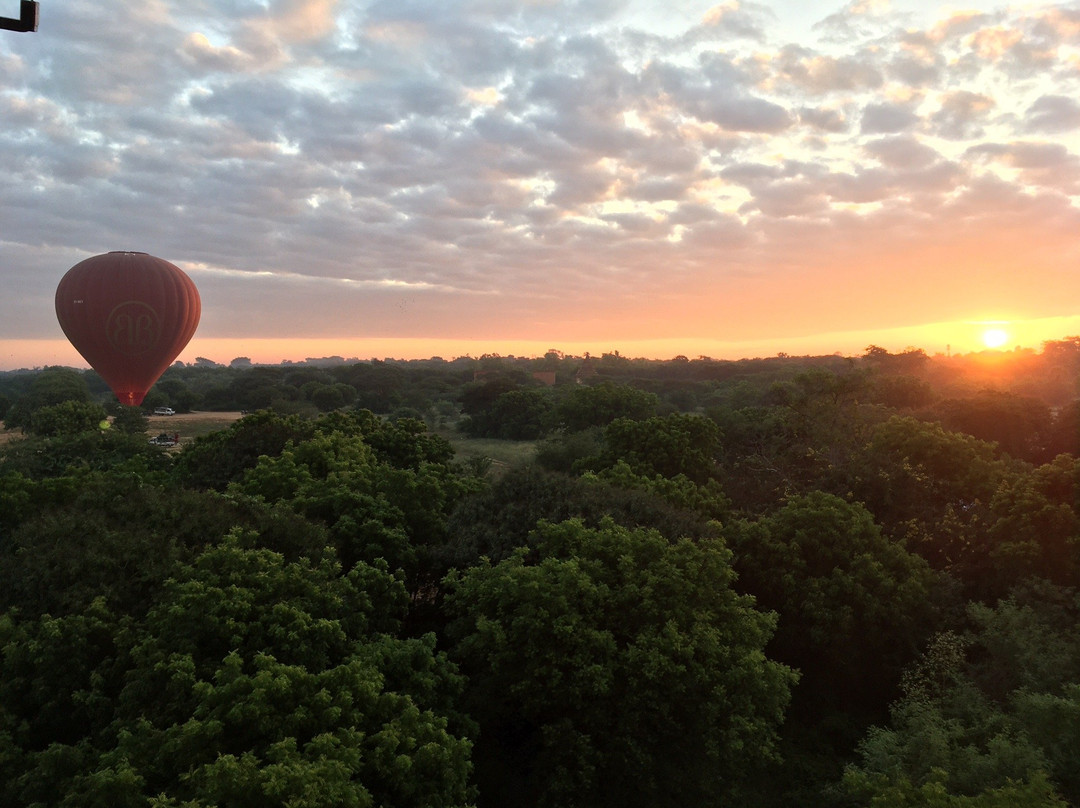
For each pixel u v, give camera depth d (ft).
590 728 41.60
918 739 39.65
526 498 59.00
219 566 40.47
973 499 72.38
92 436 110.52
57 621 35.81
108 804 27.68
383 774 30.60
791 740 53.98
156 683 33.71
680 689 40.75
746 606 48.49
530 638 41.50
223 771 26.43
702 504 69.97
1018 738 36.76
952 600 57.88
